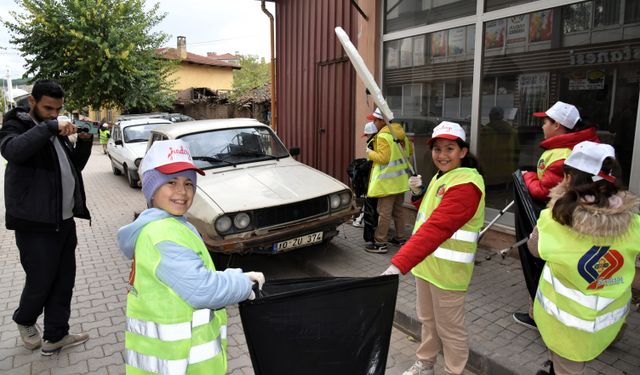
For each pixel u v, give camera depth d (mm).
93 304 4527
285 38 9211
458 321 2758
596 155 2092
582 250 2146
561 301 2262
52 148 3309
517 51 5195
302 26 8656
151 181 1809
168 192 1827
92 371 3361
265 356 1922
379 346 2098
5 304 4551
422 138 6555
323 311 1961
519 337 3504
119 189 11328
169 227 1738
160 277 1673
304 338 1952
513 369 3080
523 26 5102
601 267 2148
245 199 4672
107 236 7012
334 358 2008
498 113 5473
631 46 4238
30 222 3229
